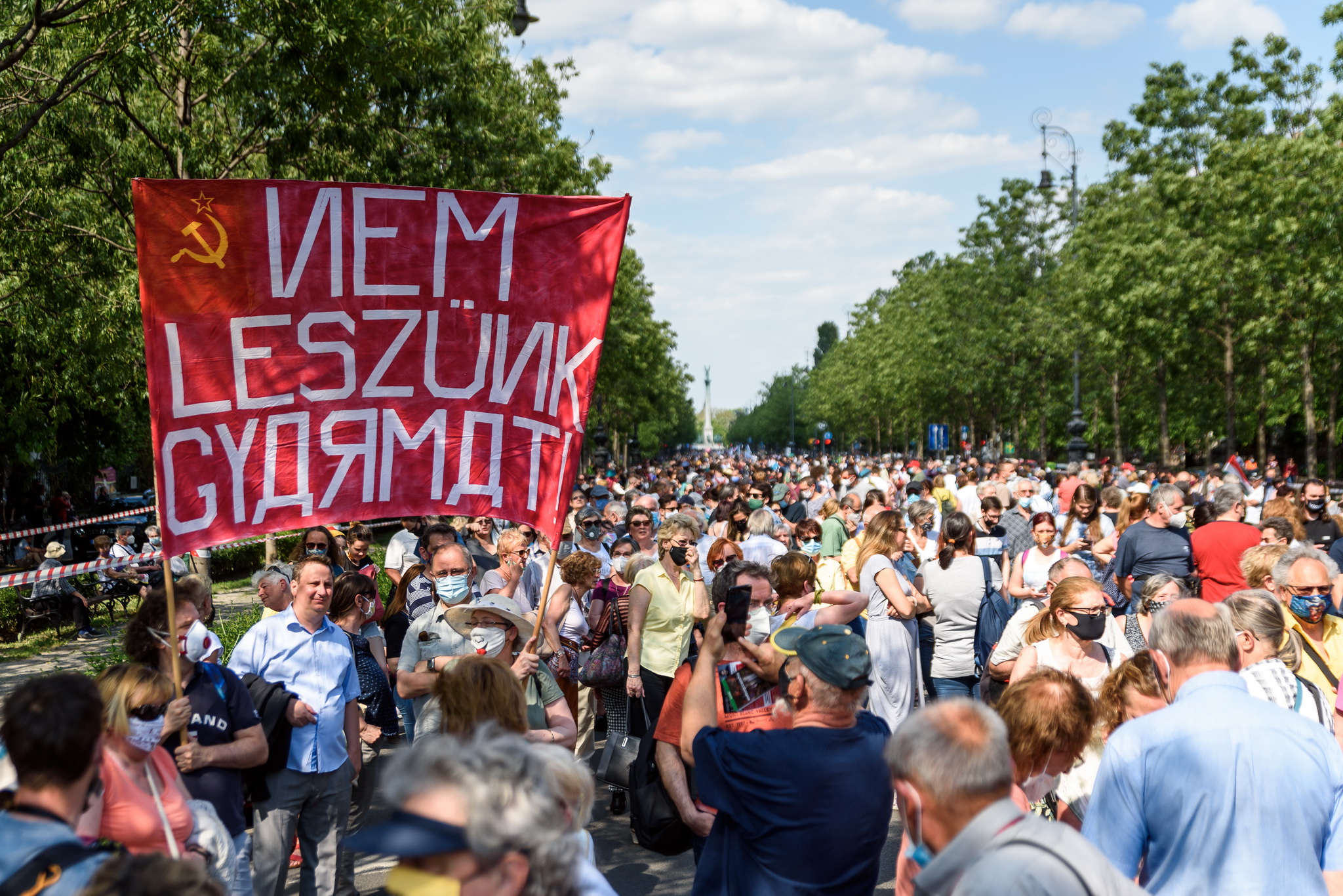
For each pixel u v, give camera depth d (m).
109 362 16.92
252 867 4.96
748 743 3.35
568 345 4.91
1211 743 3.20
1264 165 28.73
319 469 4.65
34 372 21.50
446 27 15.91
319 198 4.56
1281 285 29.42
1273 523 8.18
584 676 7.26
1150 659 4.15
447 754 2.15
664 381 69.88
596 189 26.80
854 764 3.29
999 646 6.26
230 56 12.69
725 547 8.78
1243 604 4.41
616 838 6.81
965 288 54.38
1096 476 14.78
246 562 24.17
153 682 3.65
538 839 2.09
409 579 8.36
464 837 2.04
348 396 4.69
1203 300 30.30
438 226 4.73
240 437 4.52
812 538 11.30
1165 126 35.38
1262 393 34.88
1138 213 35.91
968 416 61.31
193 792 4.28
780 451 143.25
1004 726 2.54
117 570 17.61
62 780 2.77
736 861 3.44
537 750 2.53
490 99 19.22
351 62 12.71
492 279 4.83
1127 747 3.33
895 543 7.52
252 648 5.04
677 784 4.39
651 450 99.00
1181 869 3.20
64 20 11.51
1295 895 3.11
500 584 7.29
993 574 7.61
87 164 14.34
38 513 31.38
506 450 4.89
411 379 4.77
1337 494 17.95
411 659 5.65
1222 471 20.16
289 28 11.79
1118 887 2.35
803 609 5.94
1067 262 46.31
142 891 1.98
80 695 2.82
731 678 4.46
